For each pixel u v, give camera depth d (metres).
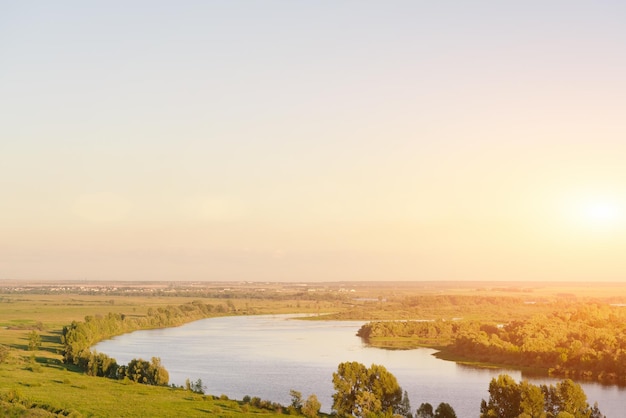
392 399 136.62
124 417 125.75
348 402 135.50
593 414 134.62
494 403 131.88
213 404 141.12
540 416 124.19
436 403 153.38
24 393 143.62
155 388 161.25
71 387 156.38
